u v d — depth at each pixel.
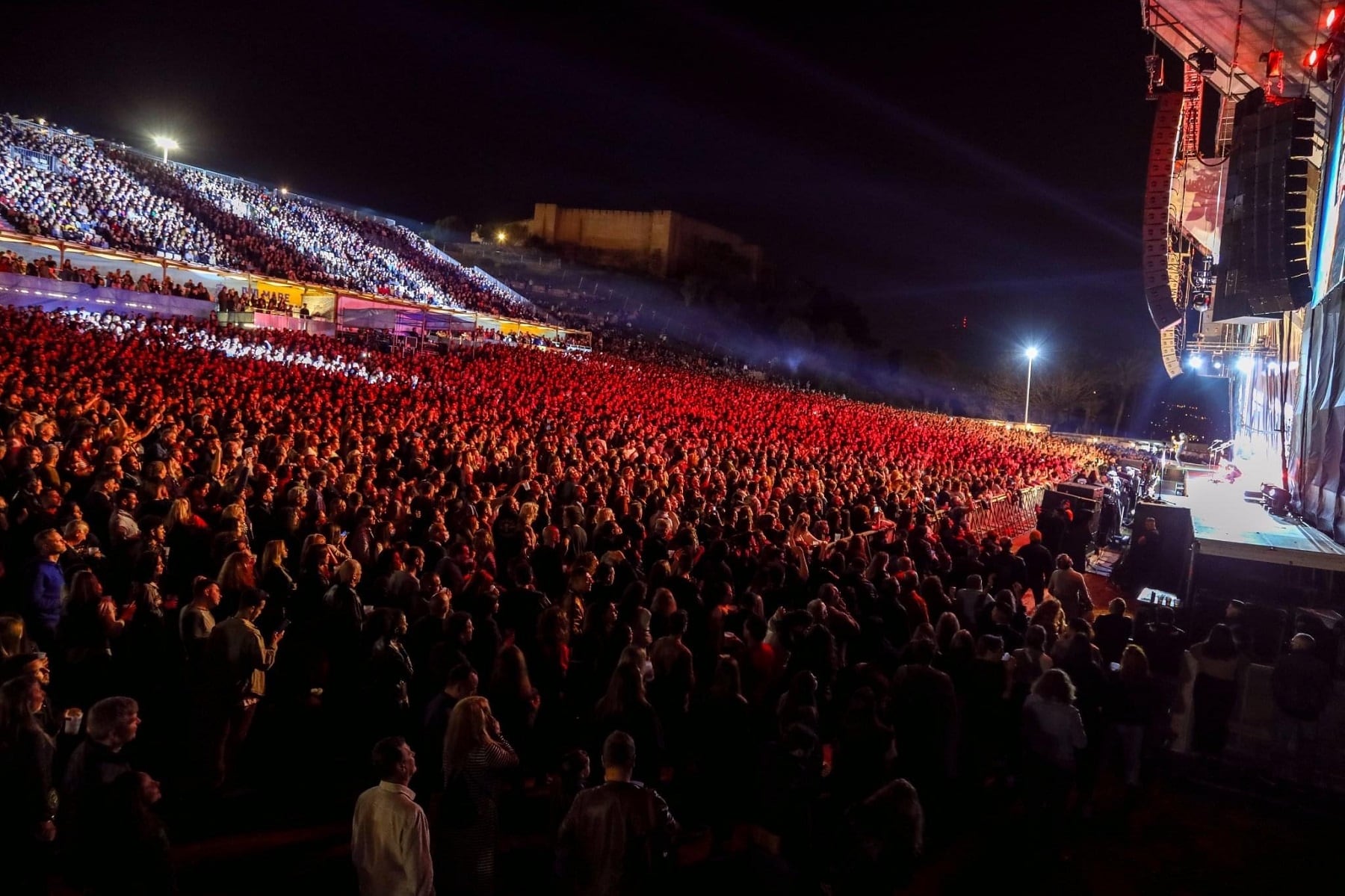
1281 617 9.53
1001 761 8.11
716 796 6.39
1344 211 12.55
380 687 6.71
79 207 40.28
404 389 24.39
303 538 9.42
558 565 9.60
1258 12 17.09
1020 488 22.02
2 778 4.58
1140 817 7.88
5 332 21.19
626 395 32.69
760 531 11.88
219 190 58.72
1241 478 23.28
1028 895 6.48
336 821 6.77
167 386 18.77
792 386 66.44
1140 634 9.04
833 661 7.47
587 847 4.73
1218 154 22.50
